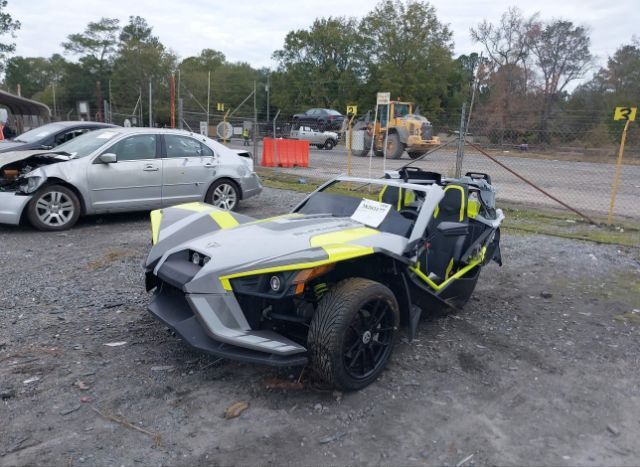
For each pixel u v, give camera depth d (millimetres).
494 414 3402
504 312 5273
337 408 3383
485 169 18797
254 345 3262
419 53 51500
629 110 9406
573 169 19641
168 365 3854
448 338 4562
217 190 9516
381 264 3934
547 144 22875
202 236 4082
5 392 3418
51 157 8148
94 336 4312
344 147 31281
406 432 3164
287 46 61281
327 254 3441
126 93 54250
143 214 9547
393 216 4336
